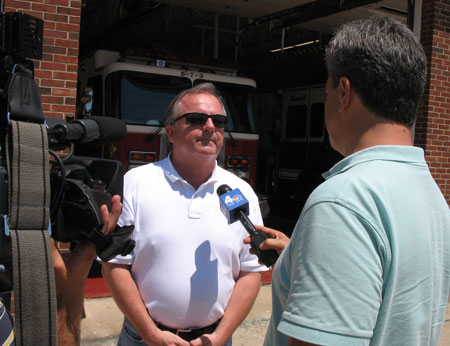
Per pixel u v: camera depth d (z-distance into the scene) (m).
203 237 1.96
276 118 10.72
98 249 1.35
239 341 3.91
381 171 1.13
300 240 1.10
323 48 8.97
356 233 1.03
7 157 1.10
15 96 1.14
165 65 6.55
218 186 2.09
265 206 2.75
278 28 9.25
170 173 2.04
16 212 1.08
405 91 1.14
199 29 11.66
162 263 1.93
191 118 2.01
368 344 1.00
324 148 9.94
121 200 1.50
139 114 6.13
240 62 11.27
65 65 4.11
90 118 1.44
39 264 1.08
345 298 0.98
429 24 6.23
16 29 1.18
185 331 1.95
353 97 1.19
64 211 1.29
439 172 6.48
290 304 1.06
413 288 1.09
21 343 1.07
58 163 1.24
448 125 6.47
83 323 3.97
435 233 1.17
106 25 10.23
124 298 1.90
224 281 2.00
